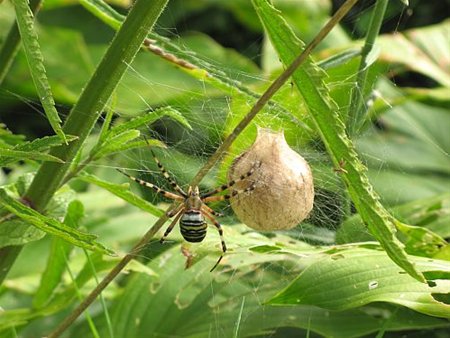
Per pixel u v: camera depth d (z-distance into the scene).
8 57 0.26
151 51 0.26
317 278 0.22
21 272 0.37
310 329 0.29
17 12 0.17
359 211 0.18
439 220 0.30
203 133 0.35
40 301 0.30
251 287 0.31
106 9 0.26
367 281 0.22
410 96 0.44
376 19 0.26
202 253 0.25
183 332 0.30
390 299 0.21
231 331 0.30
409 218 0.30
